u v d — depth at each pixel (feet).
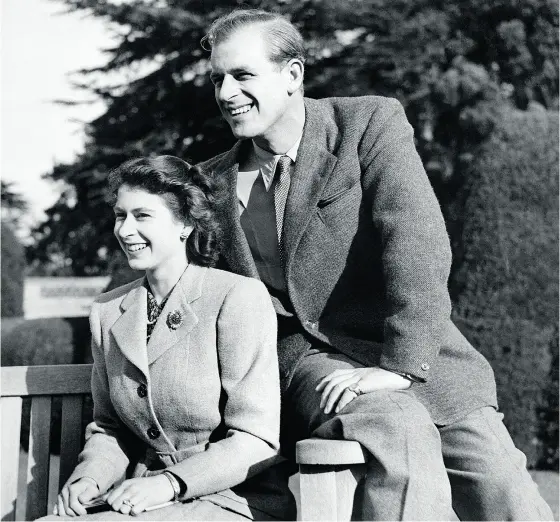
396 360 7.13
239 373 7.14
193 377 7.16
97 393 7.84
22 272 43.27
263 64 7.57
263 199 8.13
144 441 7.55
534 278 18.01
